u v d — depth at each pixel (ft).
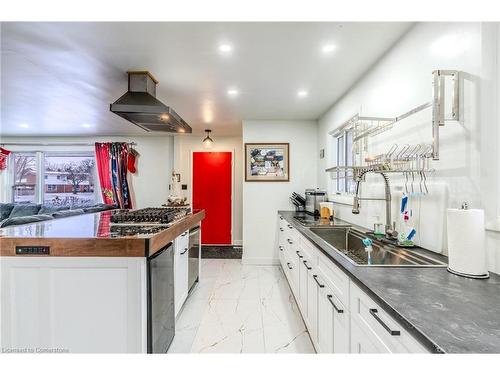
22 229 5.81
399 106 6.18
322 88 9.27
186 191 18.40
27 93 9.83
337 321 4.45
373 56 7.02
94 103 11.03
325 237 8.02
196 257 10.28
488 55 3.97
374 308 3.13
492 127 3.95
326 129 12.15
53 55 6.97
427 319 2.44
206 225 18.40
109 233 5.22
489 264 3.87
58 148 18.47
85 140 18.47
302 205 12.85
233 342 6.66
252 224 13.74
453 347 2.03
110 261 4.71
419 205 5.24
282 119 13.65
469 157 4.18
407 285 3.27
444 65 4.74
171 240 6.11
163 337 5.75
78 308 4.72
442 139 4.75
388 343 2.81
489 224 3.83
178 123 9.14
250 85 9.02
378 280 3.43
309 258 6.52
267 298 9.35
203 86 9.10
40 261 4.71
